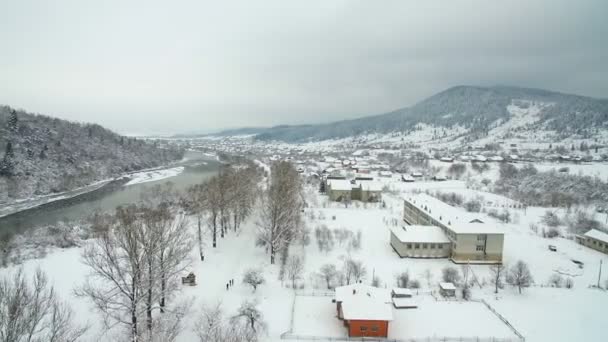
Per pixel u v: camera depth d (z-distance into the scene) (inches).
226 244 2630.4
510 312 1684.3
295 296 1813.5
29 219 3459.6
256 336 1376.7
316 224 3203.7
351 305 1521.9
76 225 3002.0
